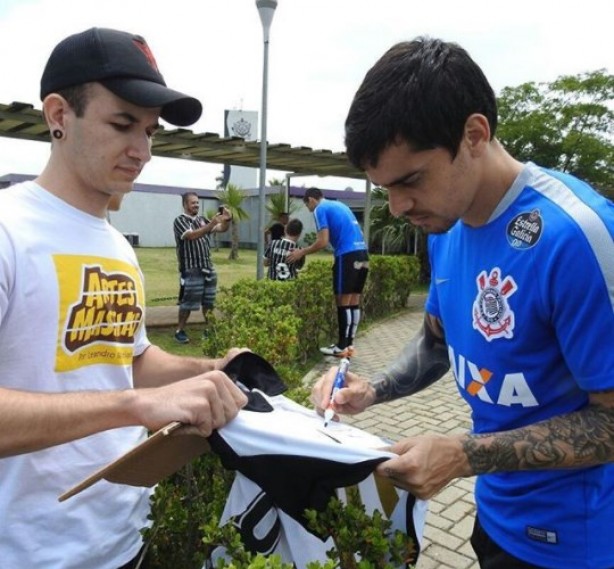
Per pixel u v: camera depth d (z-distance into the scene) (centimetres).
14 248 125
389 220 1534
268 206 2367
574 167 1390
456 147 108
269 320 396
